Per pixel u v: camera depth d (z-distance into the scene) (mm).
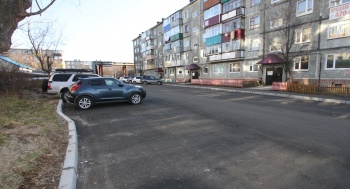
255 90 18625
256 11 24750
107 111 8961
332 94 14180
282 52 20203
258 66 24812
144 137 5371
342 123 6750
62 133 5301
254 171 3549
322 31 18359
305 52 19516
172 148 4605
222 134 5555
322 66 18531
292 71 20859
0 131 4656
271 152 4340
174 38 42812
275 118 7461
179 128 6160
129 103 11125
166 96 14836
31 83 14711
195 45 37625
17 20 5879
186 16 39812
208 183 3189
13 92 10477
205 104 10805
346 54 16844
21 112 7211
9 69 11922
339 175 3391
